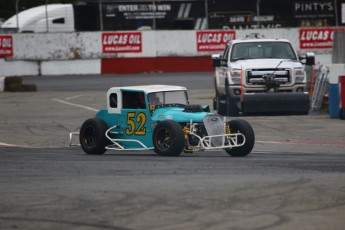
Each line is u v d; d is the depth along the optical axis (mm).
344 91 63594
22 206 27234
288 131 57000
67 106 78688
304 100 66312
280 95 65875
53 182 32219
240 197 28250
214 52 120188
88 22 127000
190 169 35625
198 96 86500
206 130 40250
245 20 126250
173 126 40312
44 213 26094
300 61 69688
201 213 25766
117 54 119688
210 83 101625
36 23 129125
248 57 69125
